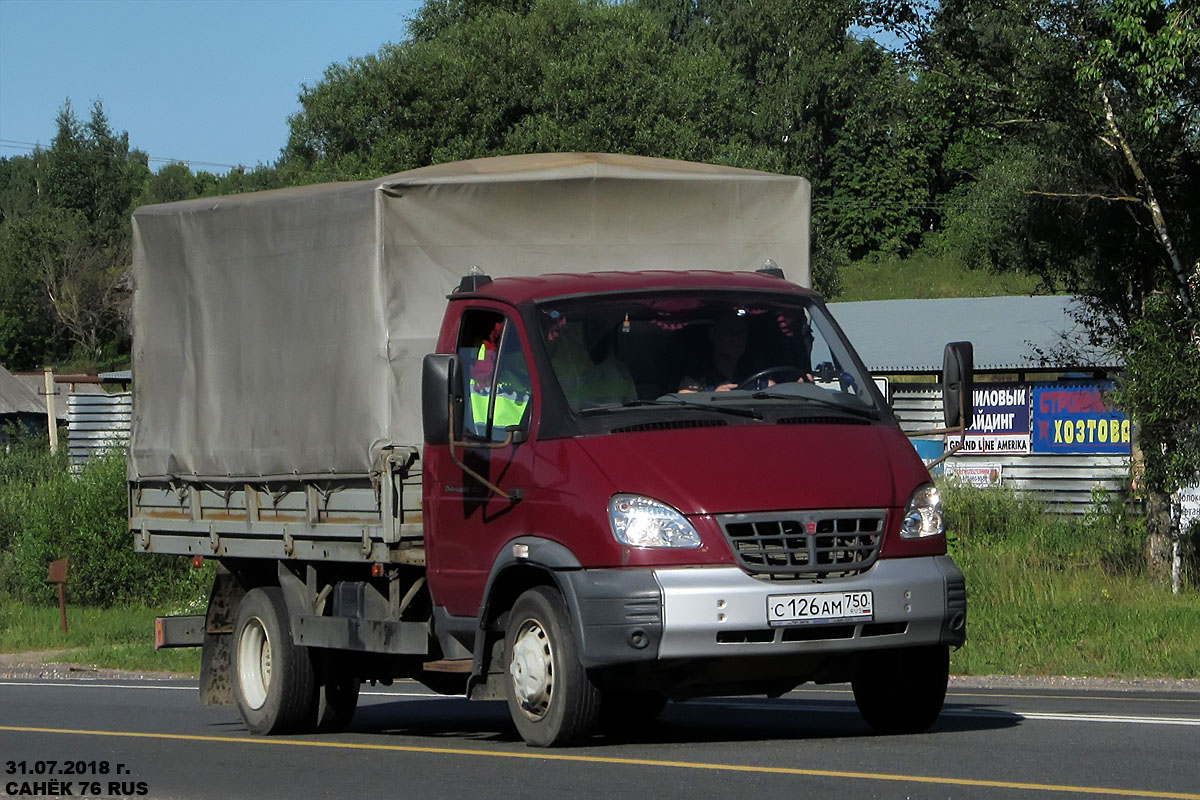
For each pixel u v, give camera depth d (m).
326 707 15.98
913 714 12.42
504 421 12.52
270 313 15.25
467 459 12.73
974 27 29.47
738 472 11.24
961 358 12.05
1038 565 32.03
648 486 11.19
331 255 14.41
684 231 14.70
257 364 15.42
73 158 161.62
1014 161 34.94
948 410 12.07
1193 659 21.42
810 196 15.05
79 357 142.25
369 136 72.88
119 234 156.38
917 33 30.14
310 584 15.57
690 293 12.75
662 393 12.13
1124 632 23.67
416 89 71.25
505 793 10.20
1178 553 29.14
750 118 107.75
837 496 11.27
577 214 14.41
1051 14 28.27
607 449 11.53
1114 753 11.27
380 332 13.84
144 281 17.09
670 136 67.50
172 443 16.72
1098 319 32.28
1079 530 36.03
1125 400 28.47
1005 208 33.41
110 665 33.44
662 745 12.24
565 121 68.12
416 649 13.79
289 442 14.96
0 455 63.09
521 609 11.95
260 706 16.11
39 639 38.66
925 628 11.38
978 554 33.97
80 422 63.25
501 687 12.48
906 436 12.23
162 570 44.94
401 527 13.64
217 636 17.00
